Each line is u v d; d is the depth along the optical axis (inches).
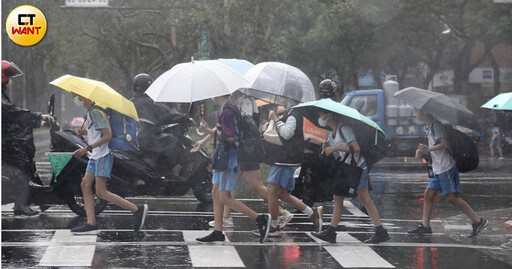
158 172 797.2
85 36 2573.8
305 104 611.5
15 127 730.8
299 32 2381.9
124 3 2176.4
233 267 522.3
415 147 1542.8
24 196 740.0
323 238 624.4
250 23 1920.5
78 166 723.4
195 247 593.9
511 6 2171.5
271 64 697.0
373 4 2278.5
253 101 693.9
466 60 2449.6
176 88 607.5
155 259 544.4
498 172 1320.1
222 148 593.9
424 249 602.9
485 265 541.0
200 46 1987.0
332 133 611.5
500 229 728.3
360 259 557.3
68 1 1695.4
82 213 740.0
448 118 645.3
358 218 788.0
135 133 649.0
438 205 892.6
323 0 2234.3
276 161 626.8
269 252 579.2
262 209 833.5
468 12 2231.8
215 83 604.7
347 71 2463.1
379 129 600.1
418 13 2284.7
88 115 630.5
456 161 658.8
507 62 2859.3
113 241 617.3
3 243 599.2
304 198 800.9
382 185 1102.4
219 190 602.2
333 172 602.2
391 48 2402.8
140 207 641.6
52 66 2581.2
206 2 1919.3
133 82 804.0
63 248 581.0
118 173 772.0
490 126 1956.2
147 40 2792.8
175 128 809.5
